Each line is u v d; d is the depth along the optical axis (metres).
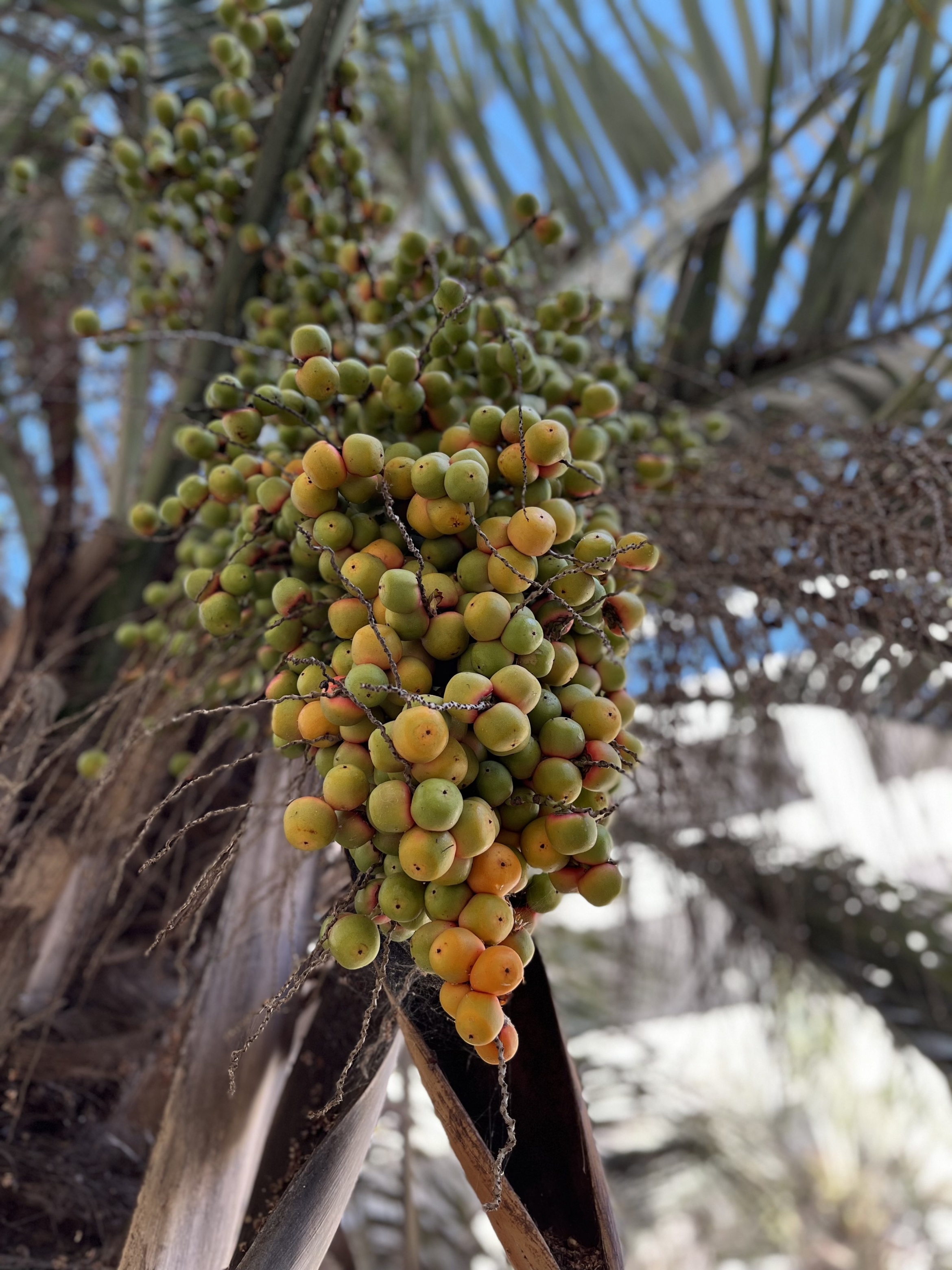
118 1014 0.74
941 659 0.75
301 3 0.98
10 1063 0.68
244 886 0.63
